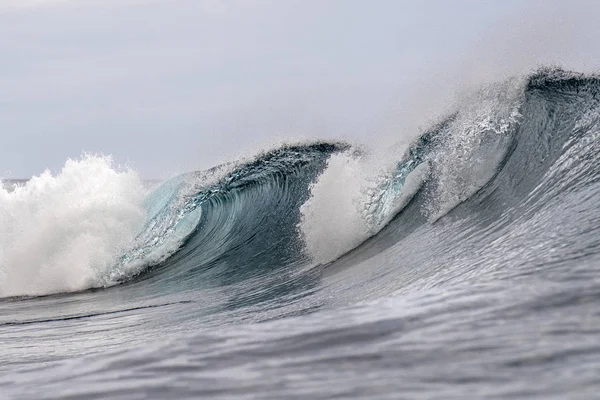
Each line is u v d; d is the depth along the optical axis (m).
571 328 8.38
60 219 56.94
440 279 22.05
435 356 7.94
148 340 29.08
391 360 8.00
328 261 40.50
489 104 41.62
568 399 6.05
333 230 41.03
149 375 8.35
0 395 8.41
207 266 51.88
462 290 11.01
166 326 32.25
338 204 41.41
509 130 39.34
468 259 24.88
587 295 9.78
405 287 24.94
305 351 8.73
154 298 43.84
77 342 30.98
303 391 7.25
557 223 22.91
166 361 8.84
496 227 29.59
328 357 8.38
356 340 8.95
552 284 10.66
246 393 7.38
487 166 37.44
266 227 55.28
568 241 18.25
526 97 40.84
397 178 41.84
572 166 31.36
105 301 45.91
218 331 10.11
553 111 38.84
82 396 7.86
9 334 35.56
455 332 8.80
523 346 7.88
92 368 9.00
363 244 39.78
